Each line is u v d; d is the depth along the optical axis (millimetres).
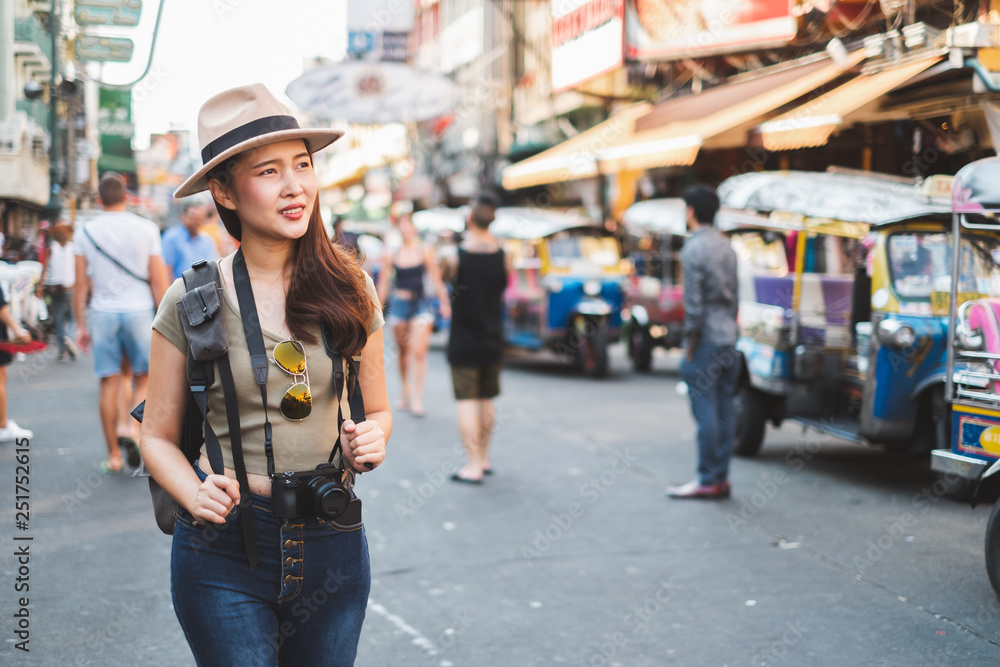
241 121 1802
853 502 5910
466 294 6434
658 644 3652
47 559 4594
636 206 13312
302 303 1823
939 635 3699
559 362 14734
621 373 13117
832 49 8383
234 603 1784
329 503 1731
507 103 21281
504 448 7727
